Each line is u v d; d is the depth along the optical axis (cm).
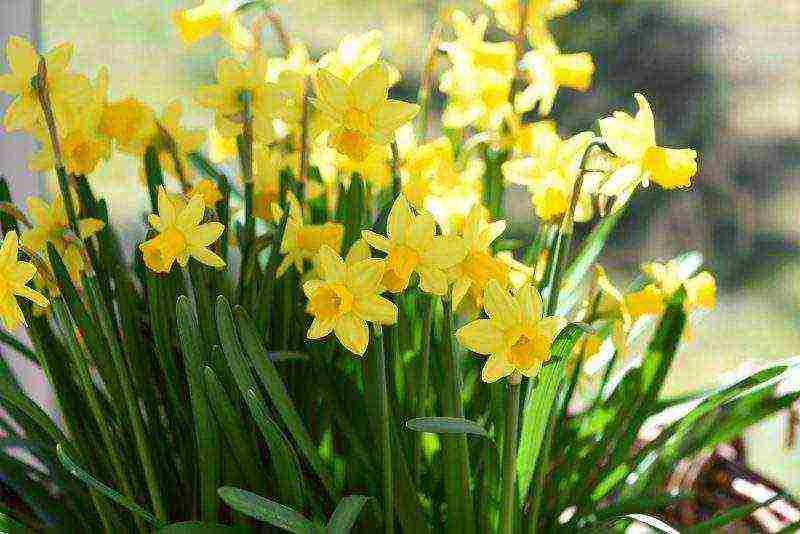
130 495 147
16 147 195
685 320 149
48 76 144
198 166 167
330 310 135
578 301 171
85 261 147
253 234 151
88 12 398
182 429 150
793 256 480
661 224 482
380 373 139
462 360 158
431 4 468
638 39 484
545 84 155
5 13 187
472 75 155
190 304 140
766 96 482
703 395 155
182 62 413
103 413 150
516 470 145
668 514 174
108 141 150
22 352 155
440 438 143
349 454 150
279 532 147
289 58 156
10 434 155
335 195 164
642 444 173
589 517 151
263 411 139
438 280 136
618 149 143
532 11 157
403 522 144
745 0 481
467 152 157
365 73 140
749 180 485
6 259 138
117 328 149
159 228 140
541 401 143
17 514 157
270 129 151
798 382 157
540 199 148
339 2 467
